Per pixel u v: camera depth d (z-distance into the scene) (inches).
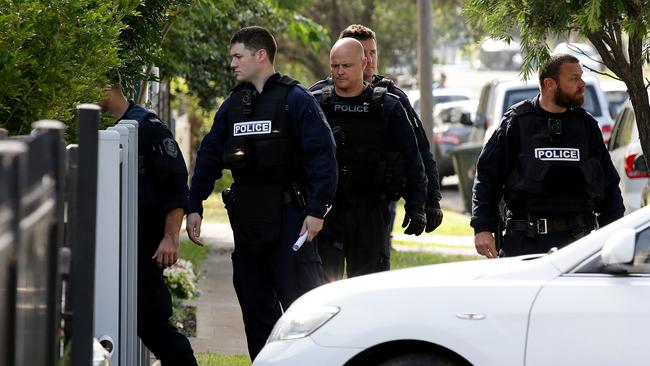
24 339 414.0
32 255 421.1
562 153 816.3
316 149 766.5
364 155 849.5
